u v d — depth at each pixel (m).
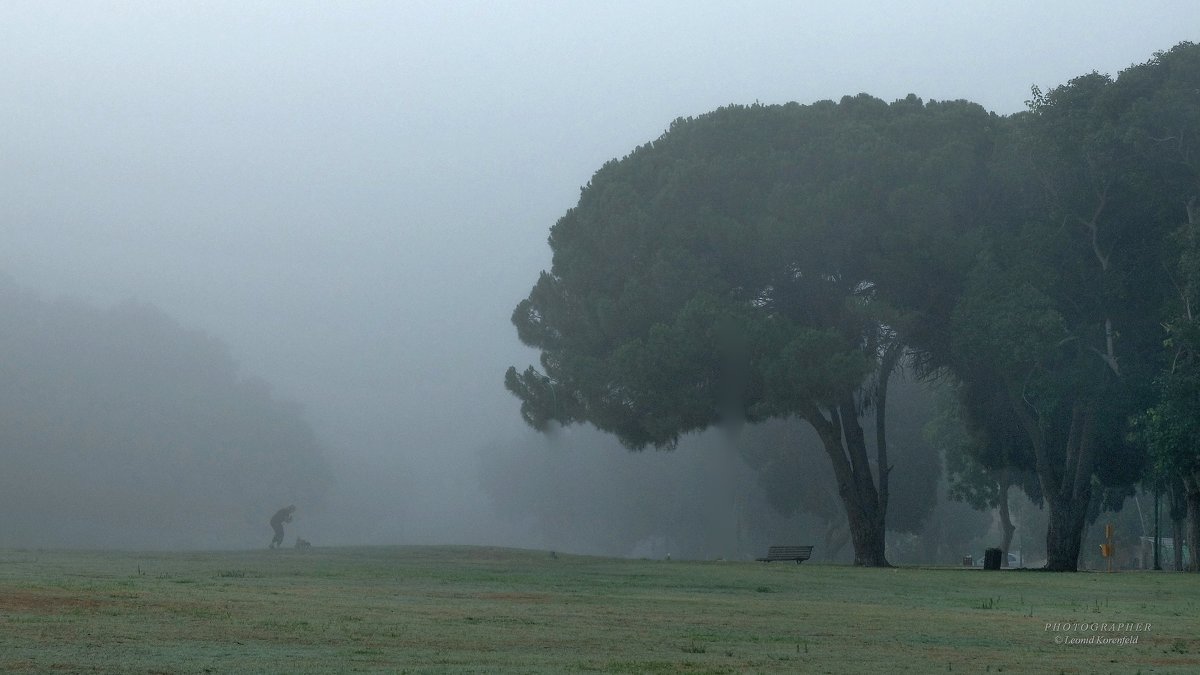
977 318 36.25
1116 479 44.91
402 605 15.24
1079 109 35.44
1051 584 26.61
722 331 37.25
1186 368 32.78
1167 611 19.28
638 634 12.95
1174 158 34.88
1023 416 39.62
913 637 13.79
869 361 37.56
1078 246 37.03
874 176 38.12
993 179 38.88
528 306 47.09
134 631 11.12
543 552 37.28
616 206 41.91
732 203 40.47
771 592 22.05
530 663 10.09
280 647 10.55
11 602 12.71
